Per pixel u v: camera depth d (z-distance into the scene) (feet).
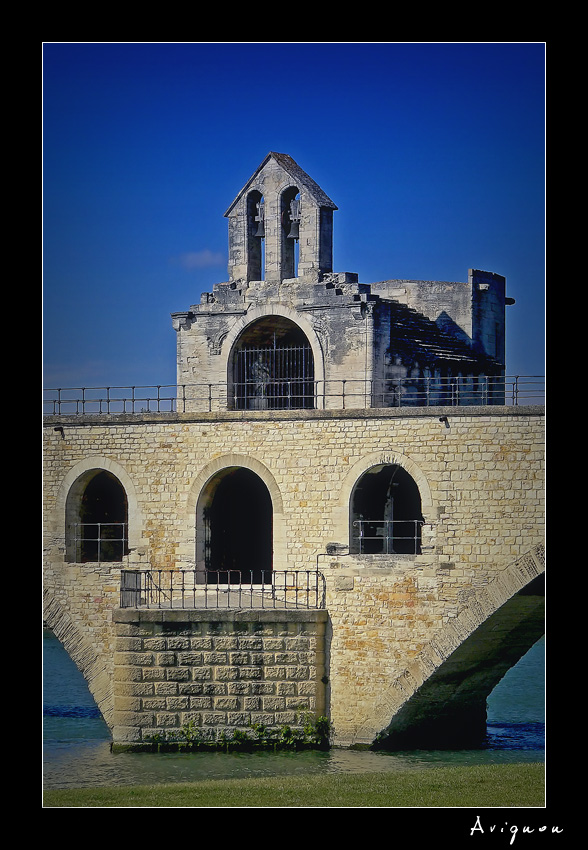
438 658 166.91
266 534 207.41
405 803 134.41
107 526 198.18
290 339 207.21
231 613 169.37
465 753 171.01
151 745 168.76
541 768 152.15
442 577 167.22
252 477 200.95
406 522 187.83
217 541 187.83
